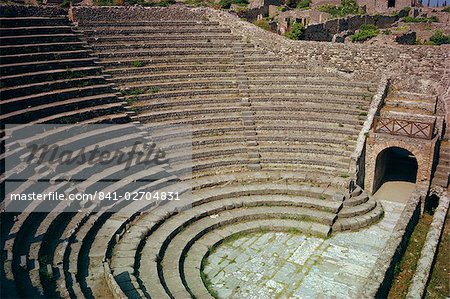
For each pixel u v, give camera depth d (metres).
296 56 31.16
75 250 16.14
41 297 12.45
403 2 57.38
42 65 23.69
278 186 23.34
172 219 20.16
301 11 45.59
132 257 16.77
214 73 29.53
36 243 15.16
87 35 28.14
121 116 24.00
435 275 17.30
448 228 20.59
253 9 44.56
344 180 23.56
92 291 14.42
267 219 21.47
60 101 22.67
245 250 19.22
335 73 30.25
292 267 18.12
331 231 20.81
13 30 24.55
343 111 27.42
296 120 27.47
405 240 19.56
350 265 18.36
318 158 25.36
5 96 20.83
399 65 28.83
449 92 27.12
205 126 26.39
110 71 26.55
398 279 17.38
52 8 28.36
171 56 29.98
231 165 24.72
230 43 32.19
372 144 24.78
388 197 25.06
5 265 13.21
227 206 21.64
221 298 16.12
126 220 18.98
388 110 27.08
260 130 26.92
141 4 42.22
